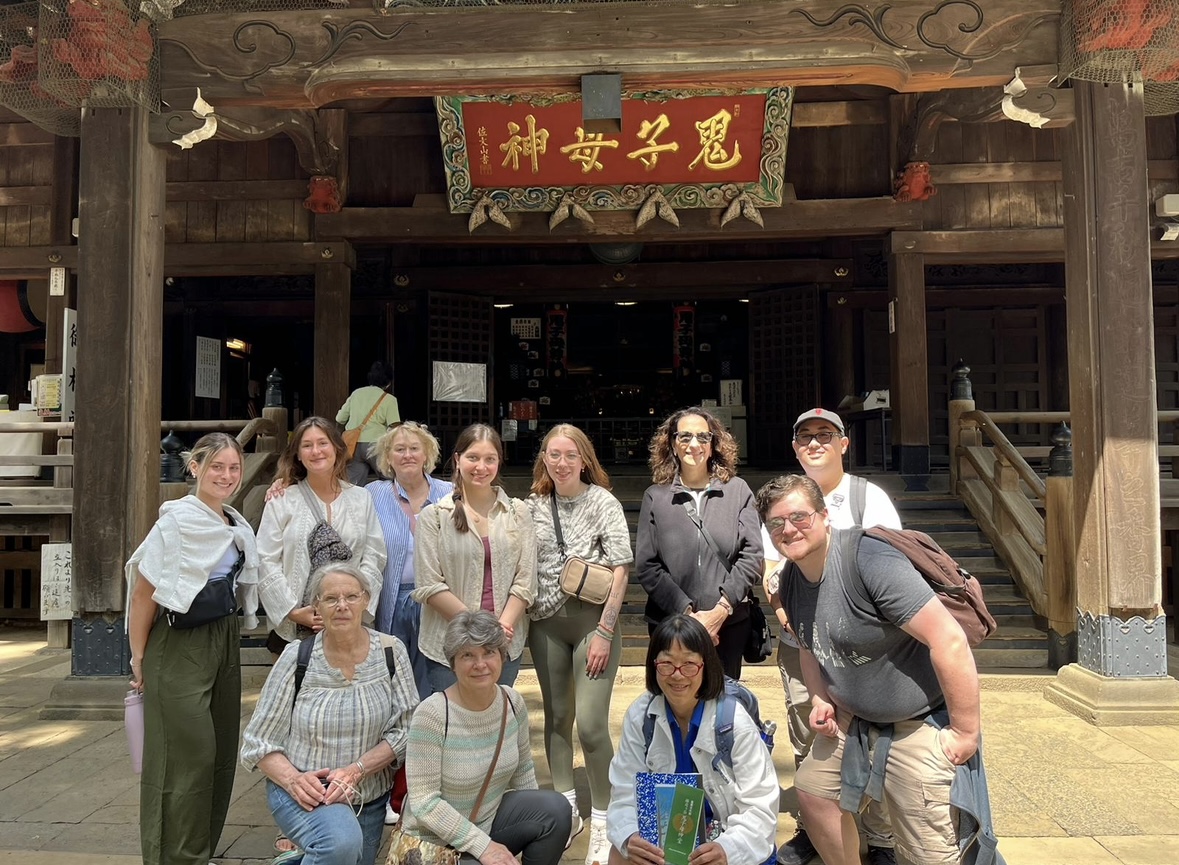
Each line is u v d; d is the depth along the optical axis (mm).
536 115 7312
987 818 2172
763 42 4770
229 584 2797
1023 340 10367
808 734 3102
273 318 11031
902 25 4789
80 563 4758
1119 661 4559
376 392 5441
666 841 2150
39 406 8242
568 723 3234
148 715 2682
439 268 9867
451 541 3008
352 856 2279
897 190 7867
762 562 3119
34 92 5129
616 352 14156
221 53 4930
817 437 3027
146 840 2641
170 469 5820
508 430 11680
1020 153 7957
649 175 7660
